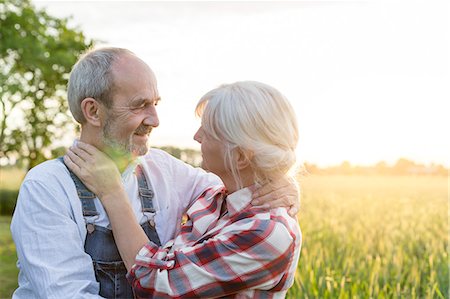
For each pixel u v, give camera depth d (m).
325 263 5.02
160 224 2.26
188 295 1.88
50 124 16.53
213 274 1.88
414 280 4.61
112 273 2.08
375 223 6.94
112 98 2.10
